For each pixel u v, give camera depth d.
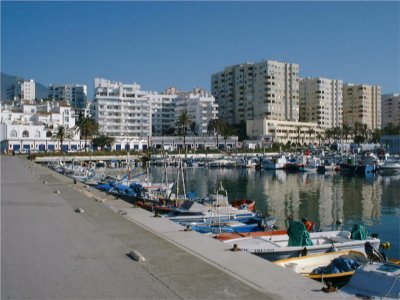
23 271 10.11
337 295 8.43
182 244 12.84
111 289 8.80
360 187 72.19
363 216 43.16
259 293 8.49
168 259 11.08
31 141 145.62
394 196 59.91
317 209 48.28
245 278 9.49
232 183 80.44
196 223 27.41
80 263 10.75
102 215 18.69
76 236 14.06
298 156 130.00
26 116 163.25
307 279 9.46
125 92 191.62
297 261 17.72
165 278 9.48
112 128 187.88
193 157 137.50
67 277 9.62
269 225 29.09
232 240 20.09
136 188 44.34
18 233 14.61
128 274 9.80
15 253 11.80
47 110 174.75
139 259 10.88
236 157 136.62
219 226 25.47
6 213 19.30
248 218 30.11
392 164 106.31
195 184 78.88
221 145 189.12
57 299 8.29
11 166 68.00
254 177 93.75
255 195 61.84
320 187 72.44
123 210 20.25
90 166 111.06
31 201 23.98
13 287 8.98
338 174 100.44
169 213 32.22
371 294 10.59
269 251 18.27
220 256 11.38
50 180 41.09
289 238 20.20
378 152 143.75
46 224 16.41
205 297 8.28
